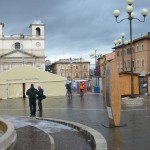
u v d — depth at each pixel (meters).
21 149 10.77
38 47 125.19
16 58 122.25
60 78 52.19
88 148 10.93
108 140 11.49
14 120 19.62
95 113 21.58
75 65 152.00
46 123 17.97
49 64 171.25
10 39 123.50
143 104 27.41
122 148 10.11
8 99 47.41
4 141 9.72
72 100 38.34
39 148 10.92
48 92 51.62
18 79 50.44
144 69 80.44
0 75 49.53
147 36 80.50
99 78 58.12
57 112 23.70
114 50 102.50
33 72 51.16
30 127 16.38
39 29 126.00
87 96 46.88
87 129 13.97
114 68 14.63
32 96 22.28
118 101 14.73
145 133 12.74
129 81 38.94
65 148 10.96
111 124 15.17
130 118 17.73
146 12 28.03
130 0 26.55
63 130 15.15
